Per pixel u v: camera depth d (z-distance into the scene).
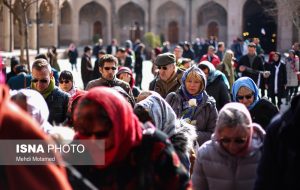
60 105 9.02
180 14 74.75
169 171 4.32
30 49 57.19
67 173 4.32
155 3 73.81
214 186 5.61
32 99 6.11
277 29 58.00
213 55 21.89
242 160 5.50
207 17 73.50
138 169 4.29
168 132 6.47
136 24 76.88
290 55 23.27
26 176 3.21
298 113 4.48
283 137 4.55
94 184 4.35
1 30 52.59
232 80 17.75
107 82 10.59
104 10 75.12
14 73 14.80
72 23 70.31
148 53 60.72
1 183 3.28
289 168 4.54
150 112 6.39
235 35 67.50
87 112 4.19
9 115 3.13
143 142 4.37
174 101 8.76
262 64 19.47
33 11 57.22
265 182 4.71
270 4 61.97
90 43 75.62
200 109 8.55
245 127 5.25
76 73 39.56
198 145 7.95
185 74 8.66
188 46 30.41
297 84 23.25
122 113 4.19
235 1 67.50
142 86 32.44
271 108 8.24
